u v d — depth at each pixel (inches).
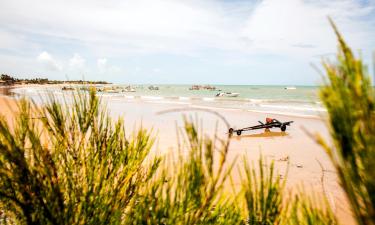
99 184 78.4
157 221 62.0
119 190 80.4
